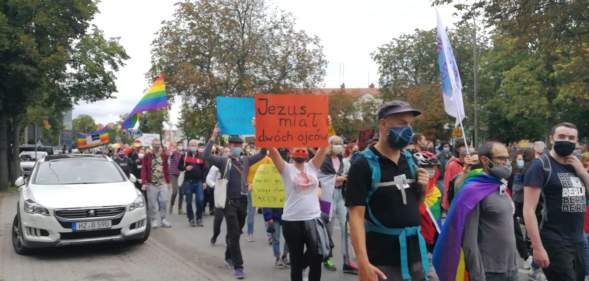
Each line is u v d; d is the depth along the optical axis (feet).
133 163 48.32
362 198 10.75
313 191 17.97
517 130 143.95
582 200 14.74
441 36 22.34
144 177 38.14
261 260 26.96
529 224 14.48
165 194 38.58
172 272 23.93
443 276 14.80
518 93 117.80
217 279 22.75
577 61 50.49
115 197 27.78
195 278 22.85
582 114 117.91
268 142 18.34
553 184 14.62
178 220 42.65
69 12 75.97
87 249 29.22
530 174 14.71
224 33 87.20
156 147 38.52
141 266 25.17
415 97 141.90
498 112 141.90
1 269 24.54
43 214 25.98
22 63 68.90
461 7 47.21
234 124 25.00
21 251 27.66
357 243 10.52
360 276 10.53
